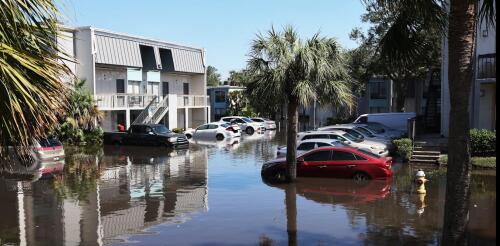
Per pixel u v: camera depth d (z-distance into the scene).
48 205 14.00
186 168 21.72
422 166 21.73
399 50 8.62
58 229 11.41
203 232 11.02
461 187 7.32
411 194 15.03
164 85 44.44
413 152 23.22
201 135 38.34
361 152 17.88
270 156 26.38
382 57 8.89
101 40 35.59
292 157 17.45
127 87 39.16
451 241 7.38
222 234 10.83
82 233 11.05
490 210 12.68
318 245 9.90
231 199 14.66
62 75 4.69
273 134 44.94
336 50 15.80
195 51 46.72
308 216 12.38
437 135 29.62
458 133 7.30
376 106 54.78
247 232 10.96
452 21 7.24
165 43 42.69
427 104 33.72
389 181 17.31
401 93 39.53
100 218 12.44
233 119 47.53
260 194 15.39
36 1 4.36
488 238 10.27
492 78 23.91
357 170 17.55
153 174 19.97
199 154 27.61
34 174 19.95
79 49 34.59
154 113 38.66
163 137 31.16
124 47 37.84
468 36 7.16
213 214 12.74
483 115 25.00
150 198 14.97
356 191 15.64
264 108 16.66
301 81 15.42
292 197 14.84
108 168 21.88
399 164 22.39
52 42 4.70
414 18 8.12
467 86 7.23
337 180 17.69
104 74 37.00
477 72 24.59
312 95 15.51
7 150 4.86
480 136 21.36
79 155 27.34
